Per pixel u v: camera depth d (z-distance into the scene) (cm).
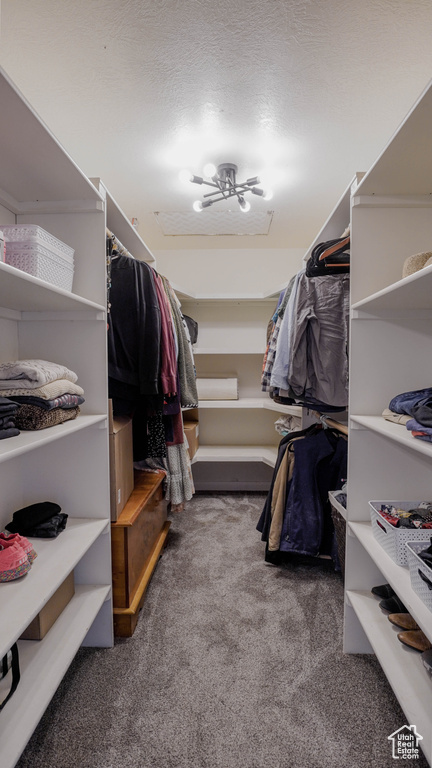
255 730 106
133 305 159
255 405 298
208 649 138
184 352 210
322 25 120
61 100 153
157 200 243
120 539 145
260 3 113
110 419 142
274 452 308
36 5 112
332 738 104
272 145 186
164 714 111
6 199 127
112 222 167
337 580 185
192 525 253
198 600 168
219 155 194
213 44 127
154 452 206
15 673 93
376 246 129
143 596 171
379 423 115
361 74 140
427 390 118
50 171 113
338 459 196
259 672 127
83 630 115
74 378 129
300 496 191
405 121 88
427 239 129
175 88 147
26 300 116
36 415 106
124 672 127
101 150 189
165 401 193
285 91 149
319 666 130
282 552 202
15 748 79
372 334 130
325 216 267
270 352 219
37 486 141
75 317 136
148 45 127
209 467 336
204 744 102
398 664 105
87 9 114
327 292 166
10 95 81
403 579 97
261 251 335
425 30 122
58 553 111
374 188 123
